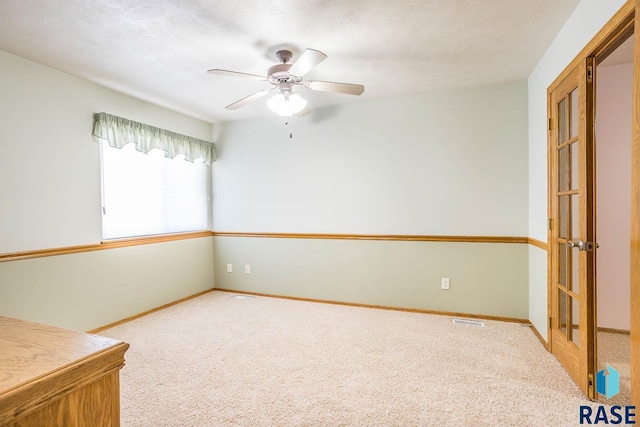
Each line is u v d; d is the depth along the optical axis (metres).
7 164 2.50
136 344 2.74
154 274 3.68
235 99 3.56
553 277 2.46
